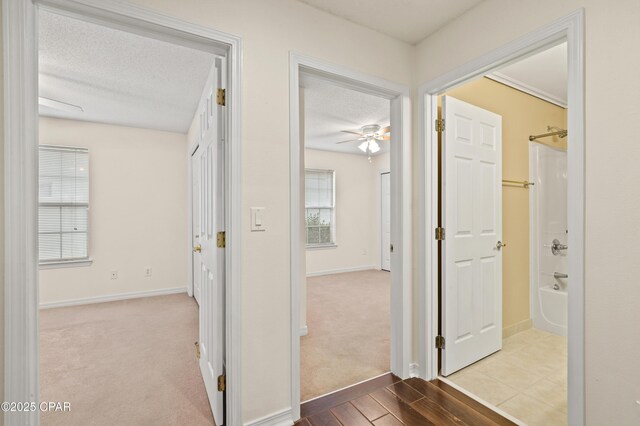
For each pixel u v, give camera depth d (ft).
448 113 6.93
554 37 4.76
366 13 5.98
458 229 7.14
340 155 20.24
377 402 6.03
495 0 5.49
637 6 3.87
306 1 5.61
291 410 5.46
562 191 10.77
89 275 12.83
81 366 7.57
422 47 6.93
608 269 4.11
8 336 3.71
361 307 12.41
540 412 5.73
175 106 11.09
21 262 3.77
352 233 20.65
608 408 4.10
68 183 12.44
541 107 9.98
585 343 4.33
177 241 14.58
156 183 14.15
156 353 8.30
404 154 6.91
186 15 4.62
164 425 5.45
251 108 5.12
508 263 9.10
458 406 5.90
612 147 4.08
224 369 5.31
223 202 5.29
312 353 8.23
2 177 3.71
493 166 8.03
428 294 6.83
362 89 6.66
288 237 5.48
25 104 3.79
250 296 5.11
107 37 6.86
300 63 5.58
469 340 7.41
